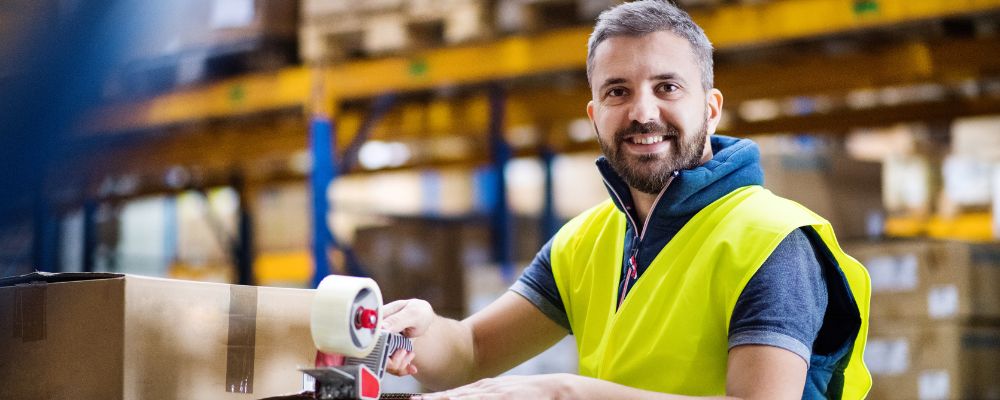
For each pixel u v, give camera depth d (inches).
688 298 77.8
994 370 163.6
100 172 266.5
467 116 220.5
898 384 164.2
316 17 208.2
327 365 69.6
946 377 160.4
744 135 233.3
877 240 174.6
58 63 161.5
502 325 95.4
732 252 76.0
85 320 69.4
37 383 71.1
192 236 332.8
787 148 198.8
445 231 233.6
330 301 66.2
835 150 201.8
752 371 71.5
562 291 94.3
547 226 242.4
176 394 70.0
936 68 176.6
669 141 81.0
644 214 85.7
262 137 249.9
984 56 173.2
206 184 313.6
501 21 192.7
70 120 167.0
